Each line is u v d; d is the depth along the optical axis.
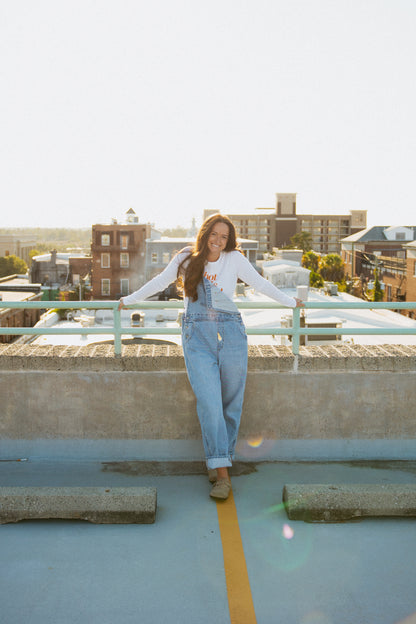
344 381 4.16
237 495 3.62
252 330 4.11
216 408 3.48
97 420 4.12
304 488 3.38
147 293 3.78
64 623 2.34
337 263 87.69
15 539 3.04
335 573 2.73
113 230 77.56
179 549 2.95
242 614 2.41
